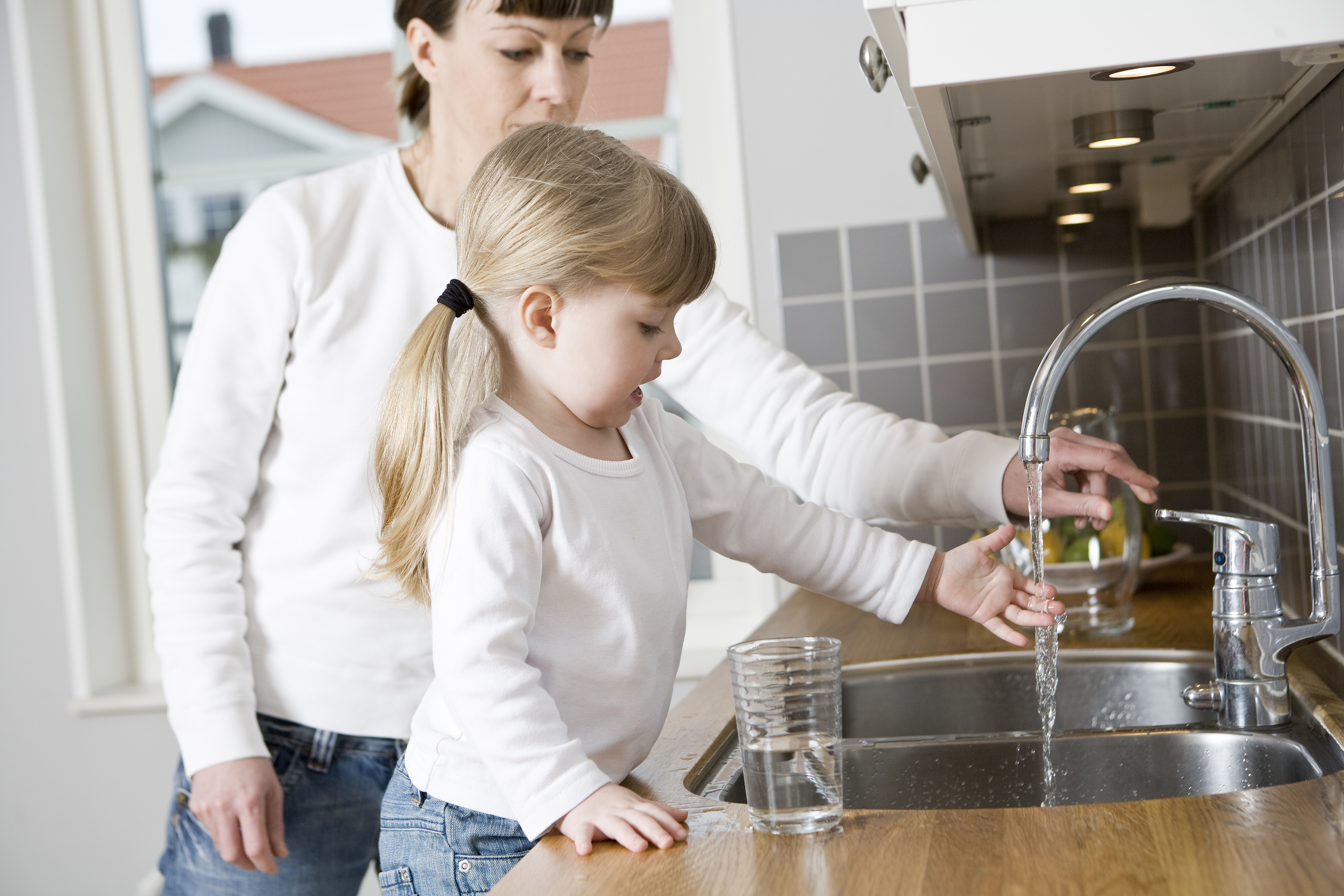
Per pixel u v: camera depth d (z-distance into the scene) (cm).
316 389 121
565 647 87
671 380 133
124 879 229
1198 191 169
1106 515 103
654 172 92
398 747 125
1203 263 178
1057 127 111
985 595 100
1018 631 133
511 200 91
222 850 117
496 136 124
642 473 94
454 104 124
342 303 121
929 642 135
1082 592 133
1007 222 183
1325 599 95
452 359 93
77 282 227
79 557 225
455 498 86
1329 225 103
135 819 228
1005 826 70
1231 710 98
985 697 125
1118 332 181
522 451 87
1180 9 77
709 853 70
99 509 230
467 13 119
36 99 220
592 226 87
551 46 120
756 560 105
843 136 187
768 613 193
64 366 223
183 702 119
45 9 222
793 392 125
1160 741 99
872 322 188
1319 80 97
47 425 226
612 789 76
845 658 130
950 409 186
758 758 72
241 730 119
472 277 94
